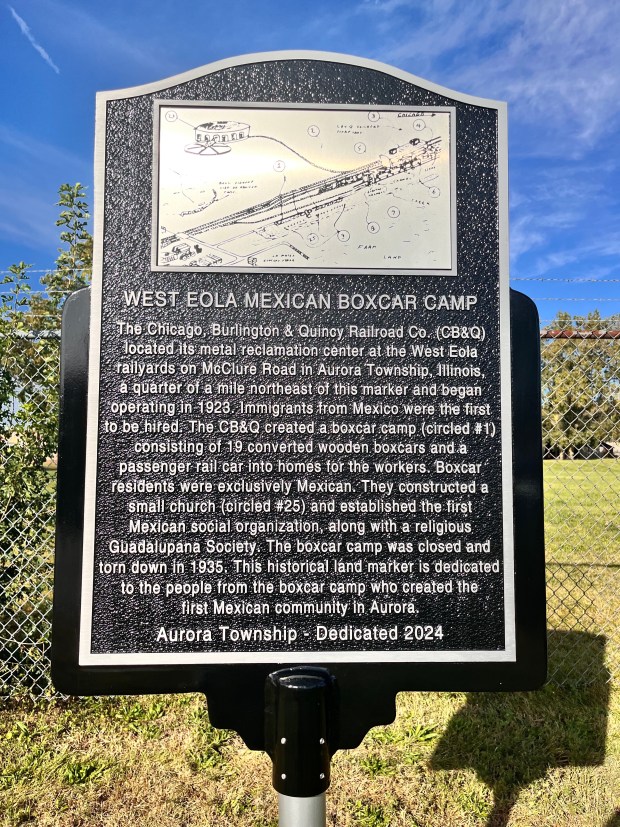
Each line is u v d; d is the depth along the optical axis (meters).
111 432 1.88
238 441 1.89
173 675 1.82
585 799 2.54
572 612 4.16
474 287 1.96
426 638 1.86
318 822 1.70
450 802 2.52
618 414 3.77
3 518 3.32
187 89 1.94
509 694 3.35
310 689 1.67
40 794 2.54
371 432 1.91
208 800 2.52
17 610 3.29
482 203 1.98
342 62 1.97
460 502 1.90
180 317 1.91
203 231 1.92
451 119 1.97
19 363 3.38
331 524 1.88
